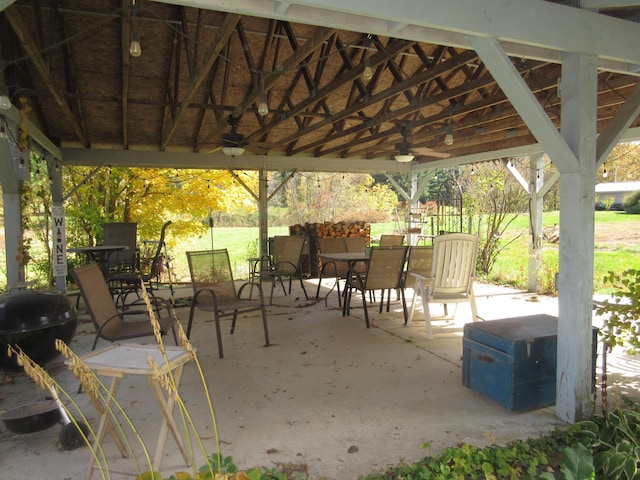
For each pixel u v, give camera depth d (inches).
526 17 98.0
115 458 90.4
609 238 436.1
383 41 205.6
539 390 111.7
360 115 292.7
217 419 107.3
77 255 362.6
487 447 93.4
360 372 139.0
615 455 83.7
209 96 248.5
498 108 229.3
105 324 124.4
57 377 137.3
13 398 122.3
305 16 92.7
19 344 119.3
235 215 748.6
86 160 298.5
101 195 385.7
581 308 103.1
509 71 96.8
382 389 125.5
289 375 136.7
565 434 98.3
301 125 281.1
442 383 130.0
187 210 404.8
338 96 267.3
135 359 81.0
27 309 122.1
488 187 368.8
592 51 103.9
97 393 78.4
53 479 83.3
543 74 206.5
